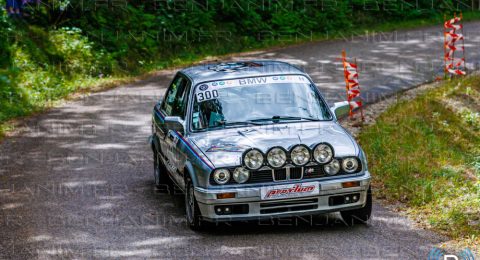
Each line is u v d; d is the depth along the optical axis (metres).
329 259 8.56
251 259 8.66
